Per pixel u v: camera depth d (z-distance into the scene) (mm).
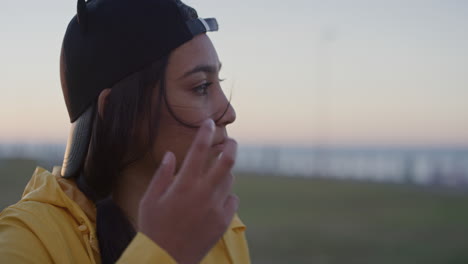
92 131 1209
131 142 1160
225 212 935
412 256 9688
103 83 1165
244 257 1533
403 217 15258
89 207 1229
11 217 1090
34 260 1039
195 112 1149
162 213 878
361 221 14227
